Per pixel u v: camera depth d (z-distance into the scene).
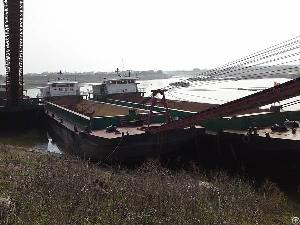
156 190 11.56
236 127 20.69
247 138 18.62
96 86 41.47
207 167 20.50
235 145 19.31
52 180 11.92
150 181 12.61
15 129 36.94
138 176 13.95
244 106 16.19
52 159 16.84
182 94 98.69
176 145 20.78
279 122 22.03
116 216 9.53
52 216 9.19
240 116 20.81
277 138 17.31
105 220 9.30
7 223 8.56
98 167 20.23
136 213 9.76
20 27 29.80
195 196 11.38
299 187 16.06
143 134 20.28
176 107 30.77
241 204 11.58
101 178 13.35
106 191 11.66
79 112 30.14
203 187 12.63
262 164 18.12
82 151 23.38
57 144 30.64
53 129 33.38
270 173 17.78
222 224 9.60
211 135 20.61
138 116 24.02
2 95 42.06
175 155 20.88
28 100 38.16
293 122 20.59
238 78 20.94
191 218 9.67
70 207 9.83
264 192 14.98
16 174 13.10
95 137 20.69
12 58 31.97
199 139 21.12
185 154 20.97
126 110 27.83
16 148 23.17
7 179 12.48
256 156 18.33
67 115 29.61
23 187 11.24
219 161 20.17
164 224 9.31
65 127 27.38
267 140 17.72
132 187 11.91
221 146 20.02
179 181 13.58
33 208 9.67
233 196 11.88
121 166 20.14
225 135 19.81
